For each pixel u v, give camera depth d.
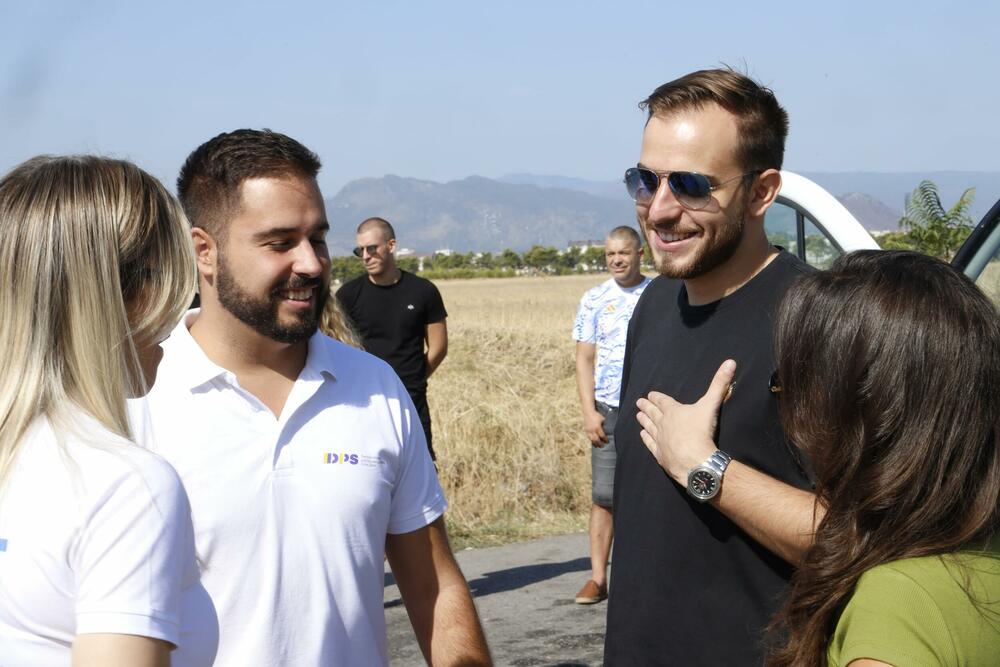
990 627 1.40
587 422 5.78
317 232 2.28
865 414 1.55
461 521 8.06
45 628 1.44
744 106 2.43
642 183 2.48
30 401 1.51
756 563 2.23
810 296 1.69
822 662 1.54
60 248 1.56
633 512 2.46
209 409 2.22
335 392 2.37
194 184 2.27
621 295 5.68
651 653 2.36
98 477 1.46
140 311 1.71
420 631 2.50
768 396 2.27
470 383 13.12
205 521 2.14
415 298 5.99
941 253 10.15
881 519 1.51
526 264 118.31
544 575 6.57
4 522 1.46
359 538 2.29
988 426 1.49
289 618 2.18
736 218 2.43
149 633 1.43
